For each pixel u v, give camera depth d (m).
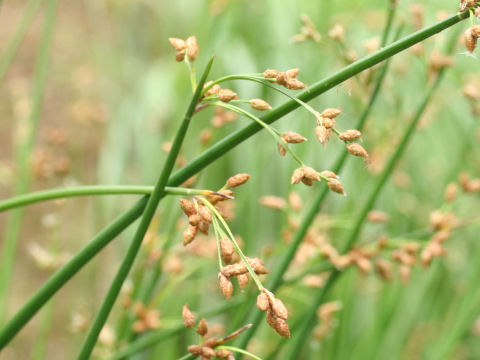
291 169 0.97
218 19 1.07
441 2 0.99
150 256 0.68
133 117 1.52
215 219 0.46
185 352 1.03
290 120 1.24
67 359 1.34
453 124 1.33
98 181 1.53
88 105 1.31
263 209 1.23
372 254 0.63
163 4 1.72
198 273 1.02
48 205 1.86
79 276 1.34
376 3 1.22
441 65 0.63
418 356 1.10
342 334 0.90
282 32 1.40
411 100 1.10
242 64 1.40
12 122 2.01
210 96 0.46
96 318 0.49
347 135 0.45
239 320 0.65
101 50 1.73
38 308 0.50
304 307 0.94
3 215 1.86
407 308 1.06
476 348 1.15
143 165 1.42
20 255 1.74
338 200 1.17
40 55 0.82
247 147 1.26
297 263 0.68
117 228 0.49
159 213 0.70
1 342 0.50
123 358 0.65
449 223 0.64
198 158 0.48
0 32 2.39
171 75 1.54
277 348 0.67
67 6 2.42
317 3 1.38
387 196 1.17
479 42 0.69
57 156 1.27
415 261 0.62
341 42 0.60
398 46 0.46
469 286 0.92
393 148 0.79
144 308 0.65
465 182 0.65
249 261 0.46
